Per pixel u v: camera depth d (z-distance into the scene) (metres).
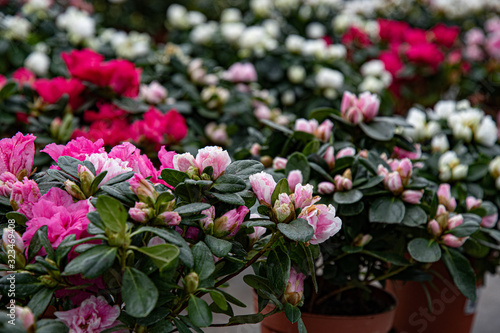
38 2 3.35
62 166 1.00
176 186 0.98
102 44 3.30
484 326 2.40
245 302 2.48
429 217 1.37
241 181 0.99
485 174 1.77
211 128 2.32
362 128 1.56
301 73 3.06
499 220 1.79
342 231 1.52
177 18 3.95
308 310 1.57
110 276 0.95
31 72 2.65
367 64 3.82
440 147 1.94
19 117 2.02
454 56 3.81
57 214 0.92
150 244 0.95
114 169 1.02
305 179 1.35
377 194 1.37
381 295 1.69
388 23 4.25
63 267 0.93
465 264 1.31
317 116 1.65
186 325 0.97
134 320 0.96
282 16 4.40
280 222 0.99
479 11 5.14
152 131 1.79
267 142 1.69
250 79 2.79
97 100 2.04
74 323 0.89
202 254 0.94
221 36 3.63
